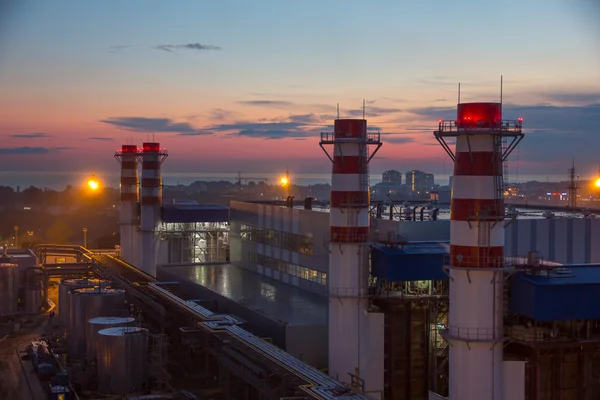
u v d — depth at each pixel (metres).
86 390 78.25
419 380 70.25
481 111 55.91
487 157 55.84
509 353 60.06
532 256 60.03
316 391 57.06
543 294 56.09
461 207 56.38
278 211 104.31
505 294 59.12
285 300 88.19
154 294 100.38
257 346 69.25
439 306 70.38
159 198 147.25
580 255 74.31
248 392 72.75
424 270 68.25
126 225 153.12
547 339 58.09
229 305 89.25
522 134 55.91
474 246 56.00
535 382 58.09
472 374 56.41
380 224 77.94
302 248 96.56
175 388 77.81
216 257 149.38
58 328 106.88
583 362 59.38
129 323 82.38
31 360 89.12
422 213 81.06
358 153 70.00
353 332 69.69
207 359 80.25
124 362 76.31
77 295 89.44
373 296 69.44
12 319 113.75
